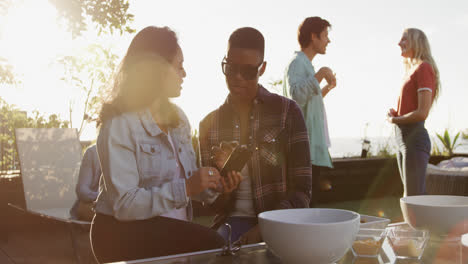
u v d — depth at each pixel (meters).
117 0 4.30
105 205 1.40
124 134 1.37
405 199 1.21
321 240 0.82
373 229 1.00
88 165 2.71
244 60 1.77
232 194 1.85
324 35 3.24
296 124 1.85
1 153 4.77
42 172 3.52
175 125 1.54
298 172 1.80
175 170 1.48
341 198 5.82
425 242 0.97
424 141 2.97
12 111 4.78
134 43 1.50
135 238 1.35
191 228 1.40
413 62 3.08
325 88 3.31
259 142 1.83
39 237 3.73
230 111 1.91
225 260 0.97
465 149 6.40
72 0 4.02
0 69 4.28
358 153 6.65
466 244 0.88
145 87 1.41
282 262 0.94
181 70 1.57
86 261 3.04
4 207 4.12
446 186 3.74
